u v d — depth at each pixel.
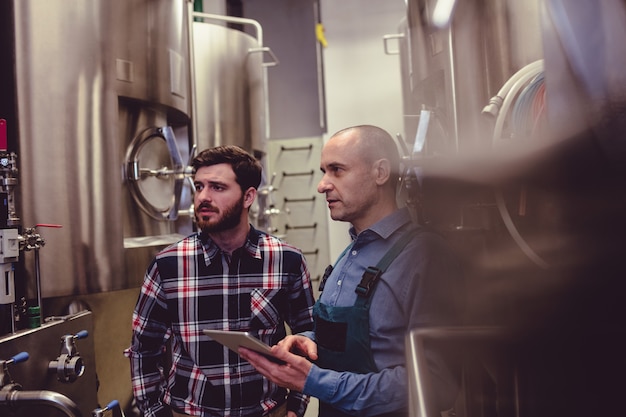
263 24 6.20
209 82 3.61
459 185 0.42
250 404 1.61
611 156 0.26
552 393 0.30
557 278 0.29
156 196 2.46
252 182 1.70
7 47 1.95
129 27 2.25
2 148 1.54
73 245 2.04
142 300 1.67
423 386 0.49
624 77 0.26
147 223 2.46
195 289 1.65
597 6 0.27
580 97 0.28
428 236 0.87
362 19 4.25
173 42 2.53
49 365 1.56
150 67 2.36
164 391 1.69
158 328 1.70
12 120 1.95
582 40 0.28
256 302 1.66
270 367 1.11
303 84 6.17
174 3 2.55
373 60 4.07
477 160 0.38
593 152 0.27
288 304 1.79
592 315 0.27
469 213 0.40
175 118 2.90
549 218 0.30
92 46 2.10
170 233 2.73
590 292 0.27
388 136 1.24
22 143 1.95
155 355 1.71
